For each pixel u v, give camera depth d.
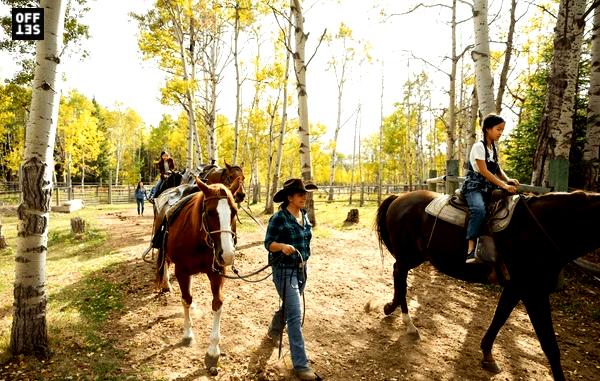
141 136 63.97
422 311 5.66
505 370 4.17
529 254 3.78
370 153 53.50
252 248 9.18
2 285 6.81
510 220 3.83
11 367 3.73
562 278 6.43
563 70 8.23
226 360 4.08
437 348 4.57
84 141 34.97
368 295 6.25
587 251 3.78
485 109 7.75
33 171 3.87
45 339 4.04
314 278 6.99
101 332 4.63
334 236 11.00
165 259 4.86
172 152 49.06
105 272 7.27
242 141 29.72
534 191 6.70
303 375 3.61
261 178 44.06
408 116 32.31
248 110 22.48
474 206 3.95
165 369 3.85
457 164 8.23
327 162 42.41
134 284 6.42
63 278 7.00
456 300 6.20
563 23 8.23
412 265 5.05
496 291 6.66
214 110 17.73
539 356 4.56
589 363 4.47
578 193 3.75
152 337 4.52
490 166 4.05
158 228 5.36
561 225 3.74
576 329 5.38
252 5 15.66
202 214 3.96
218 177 7.55
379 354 4.36
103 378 3.63
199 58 18.09
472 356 4.42
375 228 5.61
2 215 18.98
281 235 3.77
